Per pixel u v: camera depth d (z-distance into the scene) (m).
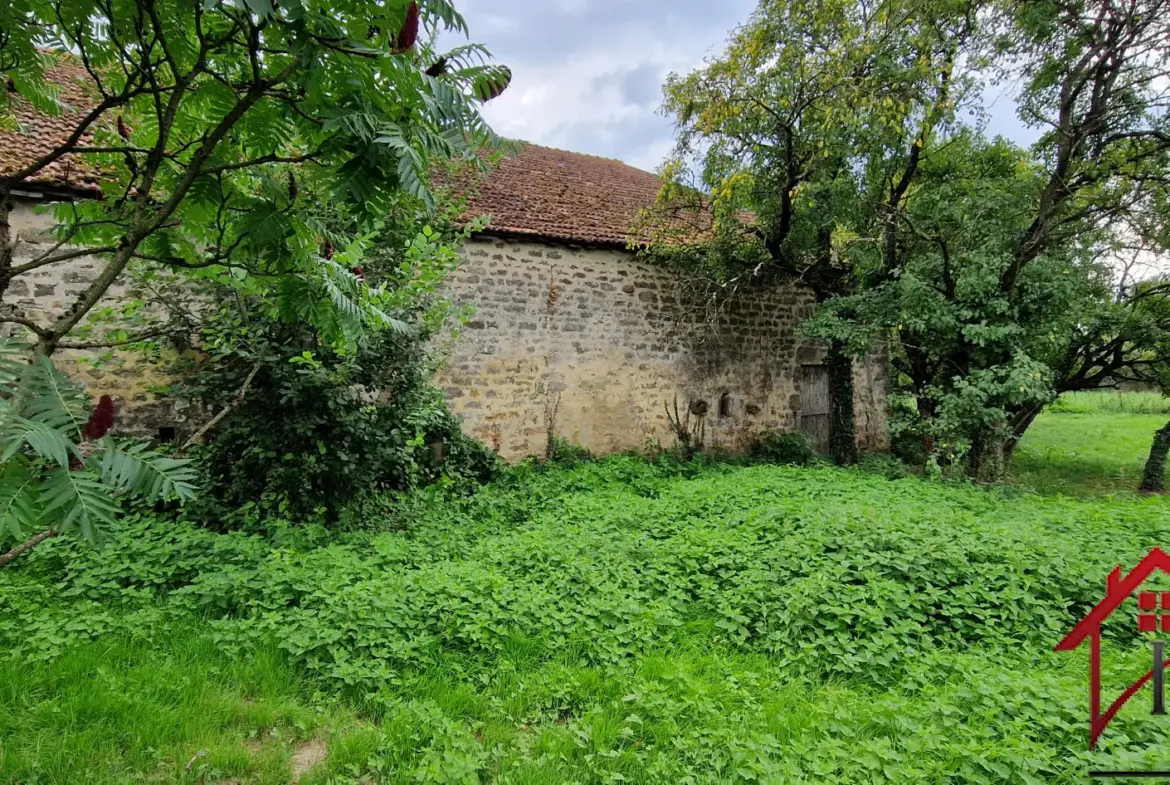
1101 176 8.88
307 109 2.15
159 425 6.72
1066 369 11.90
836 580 4.34
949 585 4.39
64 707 2.99
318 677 3.42
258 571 4.41
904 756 2.76
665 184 9.56
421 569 4.54
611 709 3.19
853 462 10.96
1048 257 9.21
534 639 3.77
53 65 2.77
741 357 11.41
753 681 3.43
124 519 5.33
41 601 4.02
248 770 2.77
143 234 2.14
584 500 6.96
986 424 8.62
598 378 9.88
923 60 8.12
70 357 6.29
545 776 2.70
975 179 9.80
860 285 10.50
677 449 10.68
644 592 4.43
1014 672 3.42
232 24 2.14
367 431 6.14
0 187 2.22
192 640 3.70
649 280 10.35
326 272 2.61
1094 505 6.50
